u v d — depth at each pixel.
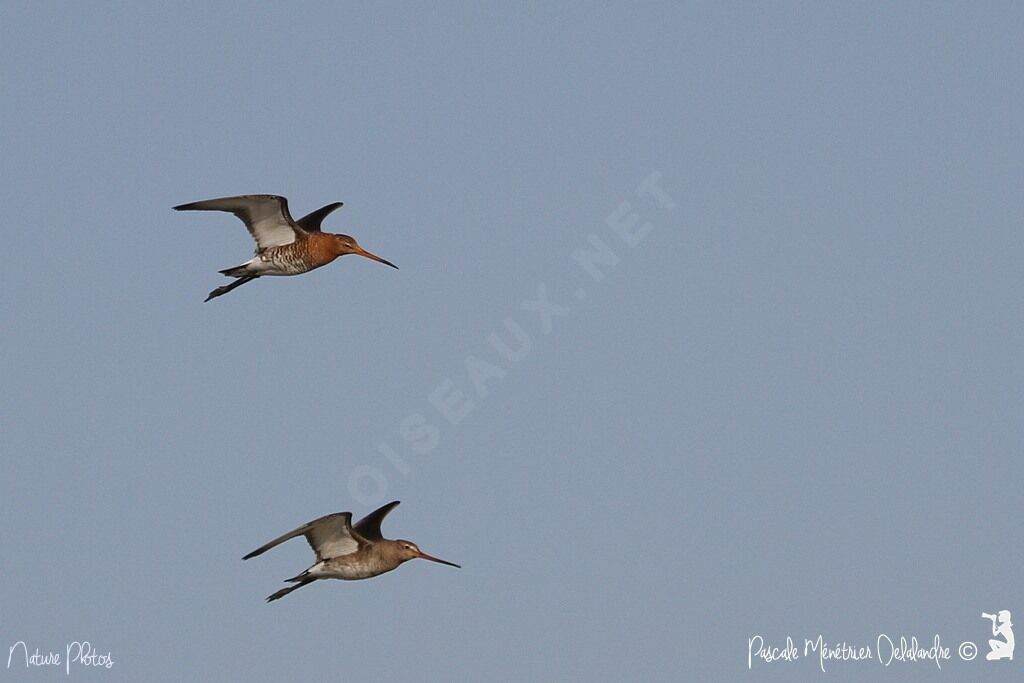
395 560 30.06
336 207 33.12
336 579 30.09
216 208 32.03
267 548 28.86
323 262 32.66
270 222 32.50
